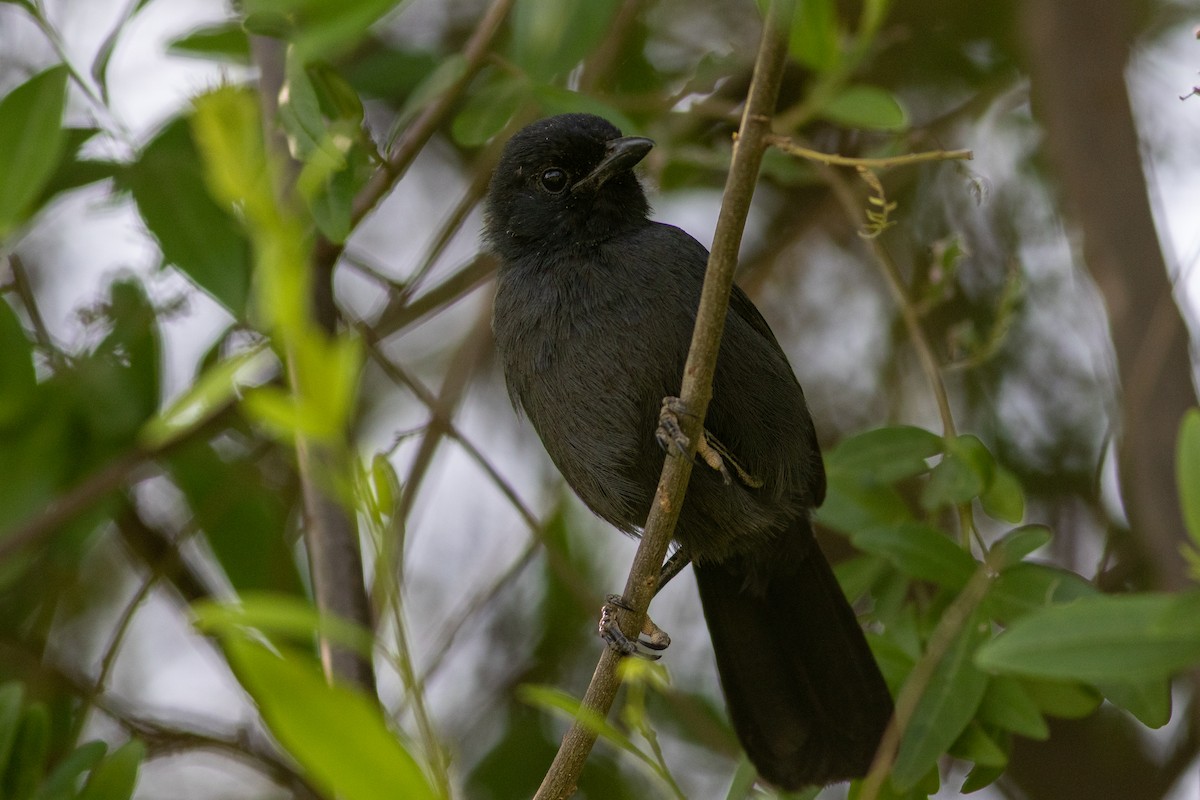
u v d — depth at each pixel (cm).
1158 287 972
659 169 1193
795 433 994
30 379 1077
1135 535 1138
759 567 1037
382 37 1396
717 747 1134
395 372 1134
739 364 957
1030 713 845
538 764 1281
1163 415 913
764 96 682
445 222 1350
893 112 925
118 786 873
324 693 468
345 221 836
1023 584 856
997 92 1355
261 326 698
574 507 1354
